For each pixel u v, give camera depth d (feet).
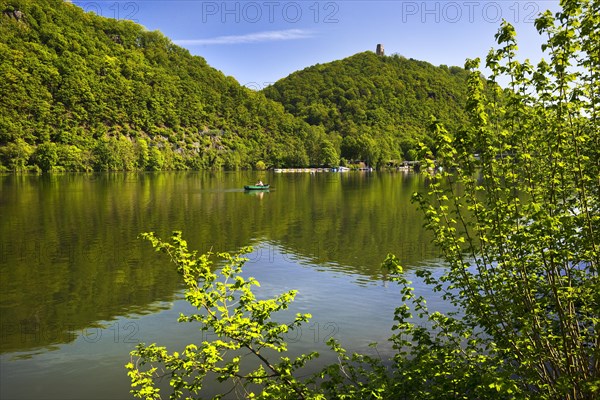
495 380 19.48
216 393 36.81
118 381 39.99
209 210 161.89
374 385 24.07
